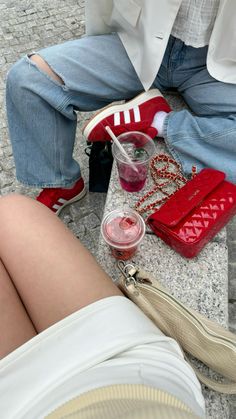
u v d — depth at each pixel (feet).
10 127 5.82
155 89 5.64
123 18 5.18
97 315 2.97
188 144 5.09
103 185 6.63
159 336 2.87
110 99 5.82
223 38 4.83
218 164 4.97
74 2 10.42
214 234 4.53
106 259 4.51
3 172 7.32
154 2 4.61
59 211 6.70
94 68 5.40
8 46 9.45
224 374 3.66
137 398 2.12
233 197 4.49
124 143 5.16
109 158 6.07
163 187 5.06
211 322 3.67
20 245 3.82
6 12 10.25
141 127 5.25
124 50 5.49
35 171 6.09
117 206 4.94
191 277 4.32
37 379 2.56
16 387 2.55
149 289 3.70
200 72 5.48
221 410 3.50
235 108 5.20
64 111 5.40
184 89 5.76
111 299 3.11
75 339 2.80
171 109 5.80
